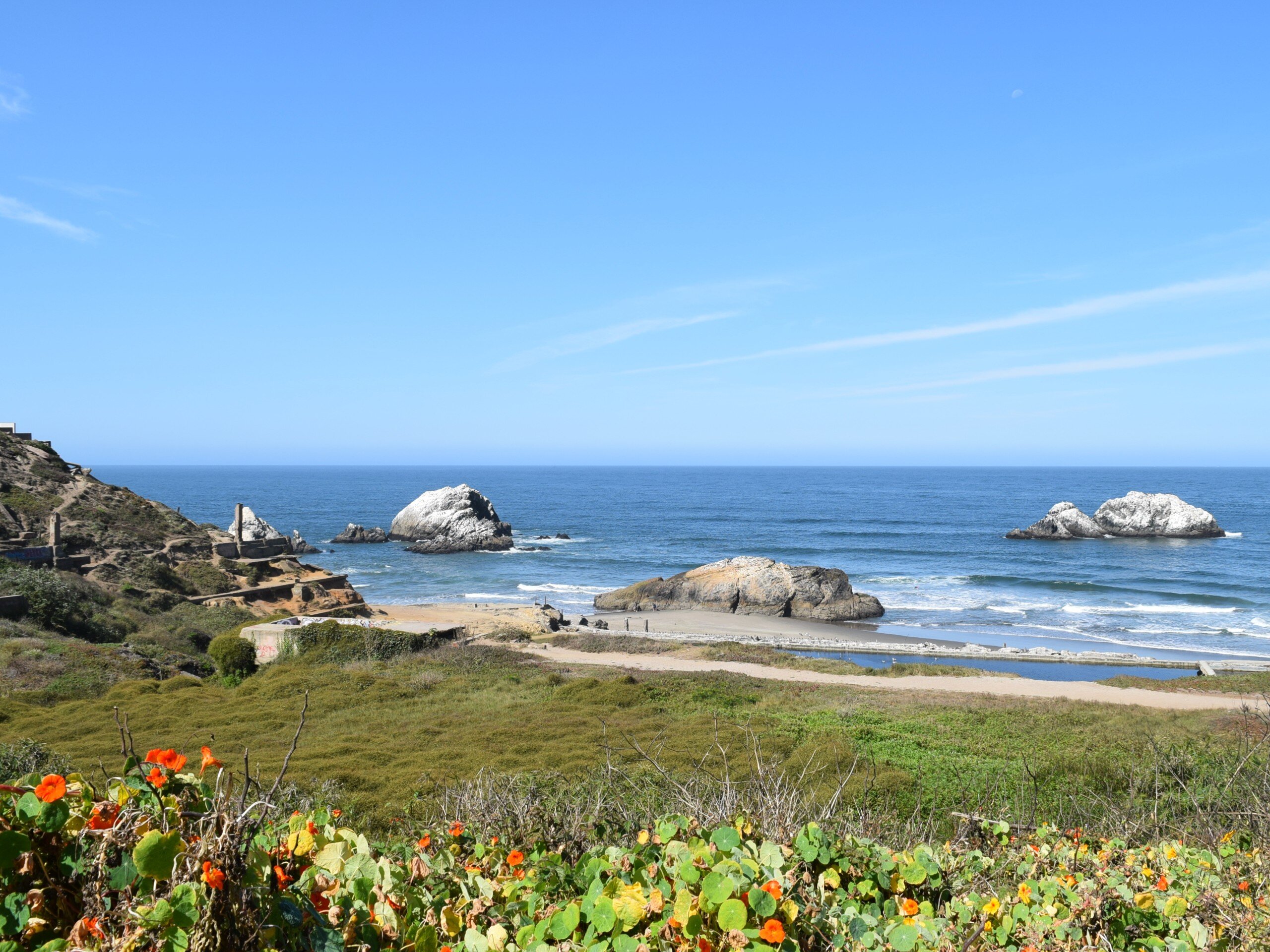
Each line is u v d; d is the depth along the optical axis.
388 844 5.42
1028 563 82.88
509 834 5.59
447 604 59.03
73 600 34.47
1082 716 24.67
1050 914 4.27
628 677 29.91
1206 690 31.55
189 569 48.09
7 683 24.25
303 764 16.47
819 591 55.78
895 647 44.94
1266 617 56.31
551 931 3.44
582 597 66.25
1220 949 4.36
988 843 6.33
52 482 51.88
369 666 32.12
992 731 22.38
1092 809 9.82
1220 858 5.90
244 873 2.41
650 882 3.78
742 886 3.33
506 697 26.91
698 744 18.58
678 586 58.03
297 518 143.50
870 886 4.19
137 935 2.21
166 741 18.81
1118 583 70.19
